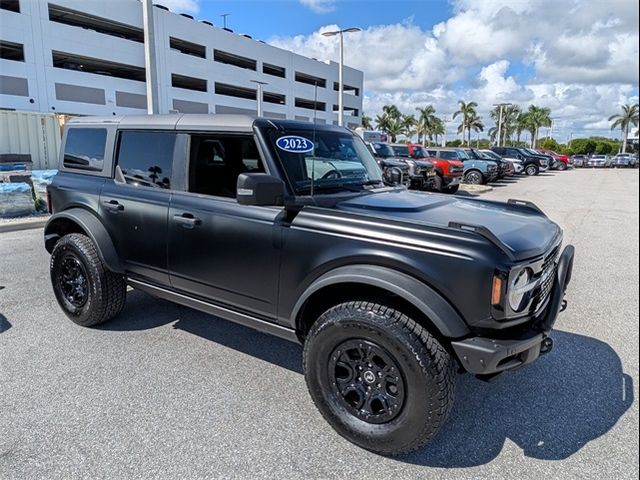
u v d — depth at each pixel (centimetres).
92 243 380
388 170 396
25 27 2677
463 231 226
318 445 249
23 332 386
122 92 3194
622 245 767
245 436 255
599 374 331
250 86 4225
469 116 7206
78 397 289
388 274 233
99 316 386
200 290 320
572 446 251
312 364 258
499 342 220
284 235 269
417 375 222
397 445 235
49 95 2809
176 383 309
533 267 236
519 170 2764
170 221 325
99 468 227
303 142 305
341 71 2108
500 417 278
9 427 257
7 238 748
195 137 319
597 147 7738
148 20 1081
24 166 1177
